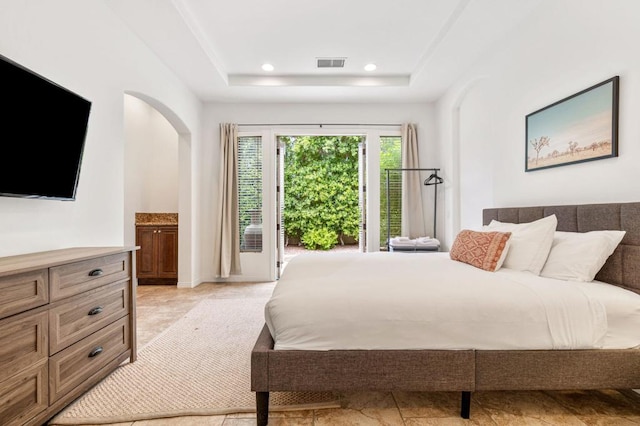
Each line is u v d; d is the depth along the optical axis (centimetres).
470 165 373
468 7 249
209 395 176
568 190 219
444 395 175
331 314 150
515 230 225
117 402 169
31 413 135
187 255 434
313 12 275
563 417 156
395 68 385
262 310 330
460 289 160
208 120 468
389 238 445
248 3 262
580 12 206
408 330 149
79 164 206
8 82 155
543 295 155
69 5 210
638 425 150
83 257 167
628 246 169
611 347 149
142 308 339
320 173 812
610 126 185
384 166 476
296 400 170
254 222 475
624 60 177
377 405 167
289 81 405
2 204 168
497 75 302
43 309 142
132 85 284
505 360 149
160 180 508
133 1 244
